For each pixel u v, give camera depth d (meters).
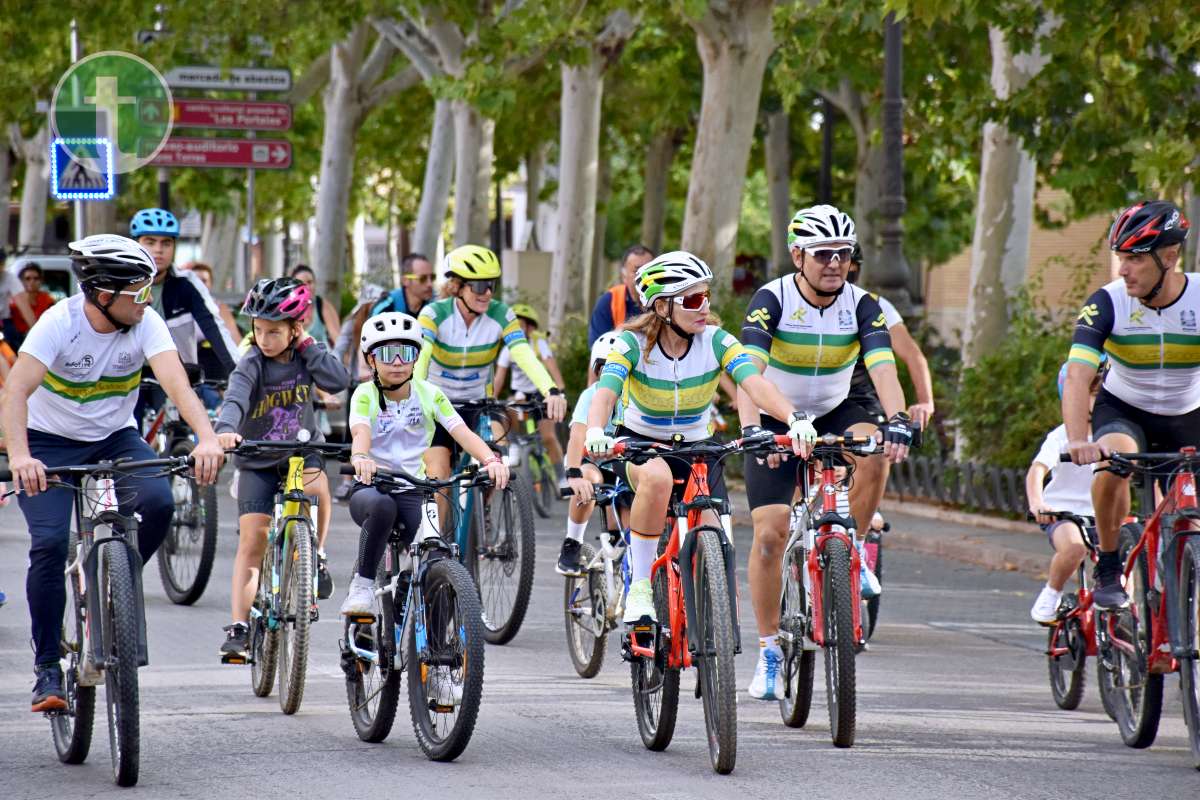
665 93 44.25
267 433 12.34
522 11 30.92
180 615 15.37
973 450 23.61
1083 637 11.63
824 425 12.70
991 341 25.58
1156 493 10.98
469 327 15.05
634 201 64.75
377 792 9.32
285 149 36.59
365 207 81.38
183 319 16.17
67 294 37.56
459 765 9.99
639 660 10.53
